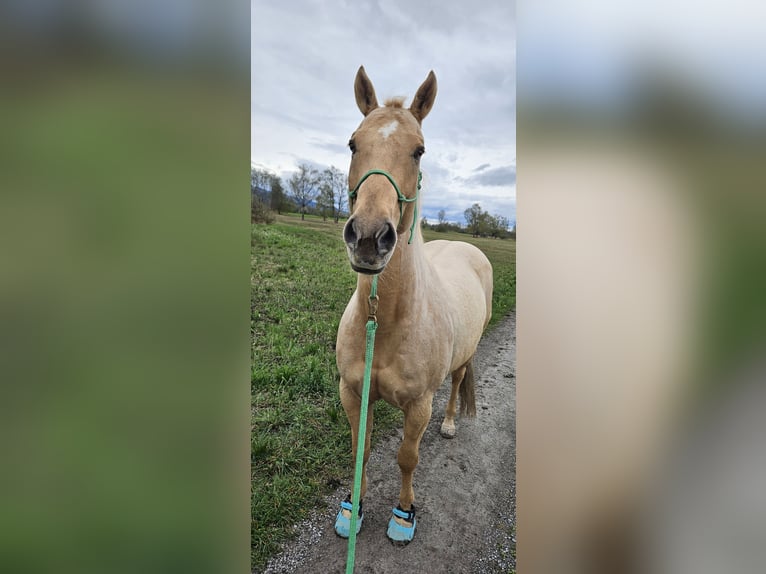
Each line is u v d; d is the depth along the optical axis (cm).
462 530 202
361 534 197
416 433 187
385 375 173
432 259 283
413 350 172
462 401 291
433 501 221
